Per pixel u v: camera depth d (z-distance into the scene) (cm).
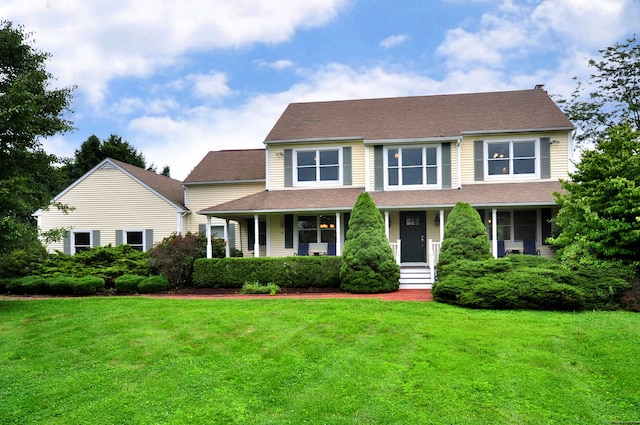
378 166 1612
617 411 453
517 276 971
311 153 1734
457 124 1684
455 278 1040
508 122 1639
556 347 633
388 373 554
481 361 586
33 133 1037
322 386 519
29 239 1051
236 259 1406
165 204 1970
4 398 507
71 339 752
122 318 900
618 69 2292
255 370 578
